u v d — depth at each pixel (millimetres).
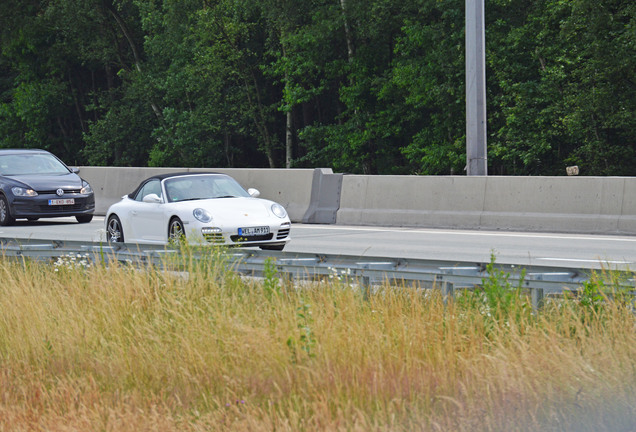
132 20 90875
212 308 12781
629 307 11508
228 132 81438
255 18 79875
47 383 10938
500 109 61375
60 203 38438
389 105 70312
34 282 15984
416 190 34312
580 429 8156
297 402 8938
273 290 13297
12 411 9773
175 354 10984
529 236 29125
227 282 15172
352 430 8148
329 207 36688
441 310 11789
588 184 30156
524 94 55969
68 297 14500
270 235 24141
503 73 57406
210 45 79188
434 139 65562
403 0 69125
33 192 38062
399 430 8242
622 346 10023
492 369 9375
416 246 26672
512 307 11773
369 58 71000
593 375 9266
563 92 55500
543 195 31078
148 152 87000
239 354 10570
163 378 10523
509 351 9922
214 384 10141
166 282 14938
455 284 13633
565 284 12648
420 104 64750
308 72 75688
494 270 13305
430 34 62156
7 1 89625
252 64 80688
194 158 80000
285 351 10289
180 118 79188
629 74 51656
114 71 101500
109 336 12500
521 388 8898
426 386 9109
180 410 9555
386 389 9125
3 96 102938
